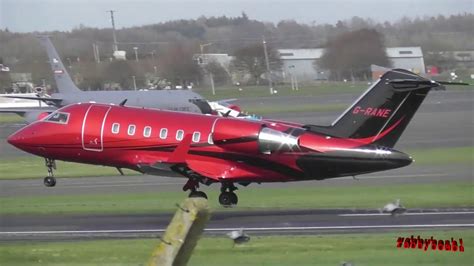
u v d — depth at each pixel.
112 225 103.56
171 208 117.19
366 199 121.19
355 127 112.00
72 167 179.25
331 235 92.19
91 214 112.75
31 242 91.19
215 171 113.94
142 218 108.69
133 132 118.56
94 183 151.75
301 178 114.06
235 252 80.69
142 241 90.62
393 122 111.38
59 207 119.38
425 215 105.94
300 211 111.25
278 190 131.88
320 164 111.75
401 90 110.00
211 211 40.12
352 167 111.31
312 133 112.69
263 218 105.81
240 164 114.00
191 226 38.38
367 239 87.75
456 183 135.62
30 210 116.69
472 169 152.50
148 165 115.25
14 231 99.69
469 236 88.69
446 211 108.94
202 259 77.19
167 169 114.19
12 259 79.12
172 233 38.47
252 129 112.81
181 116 118.25
